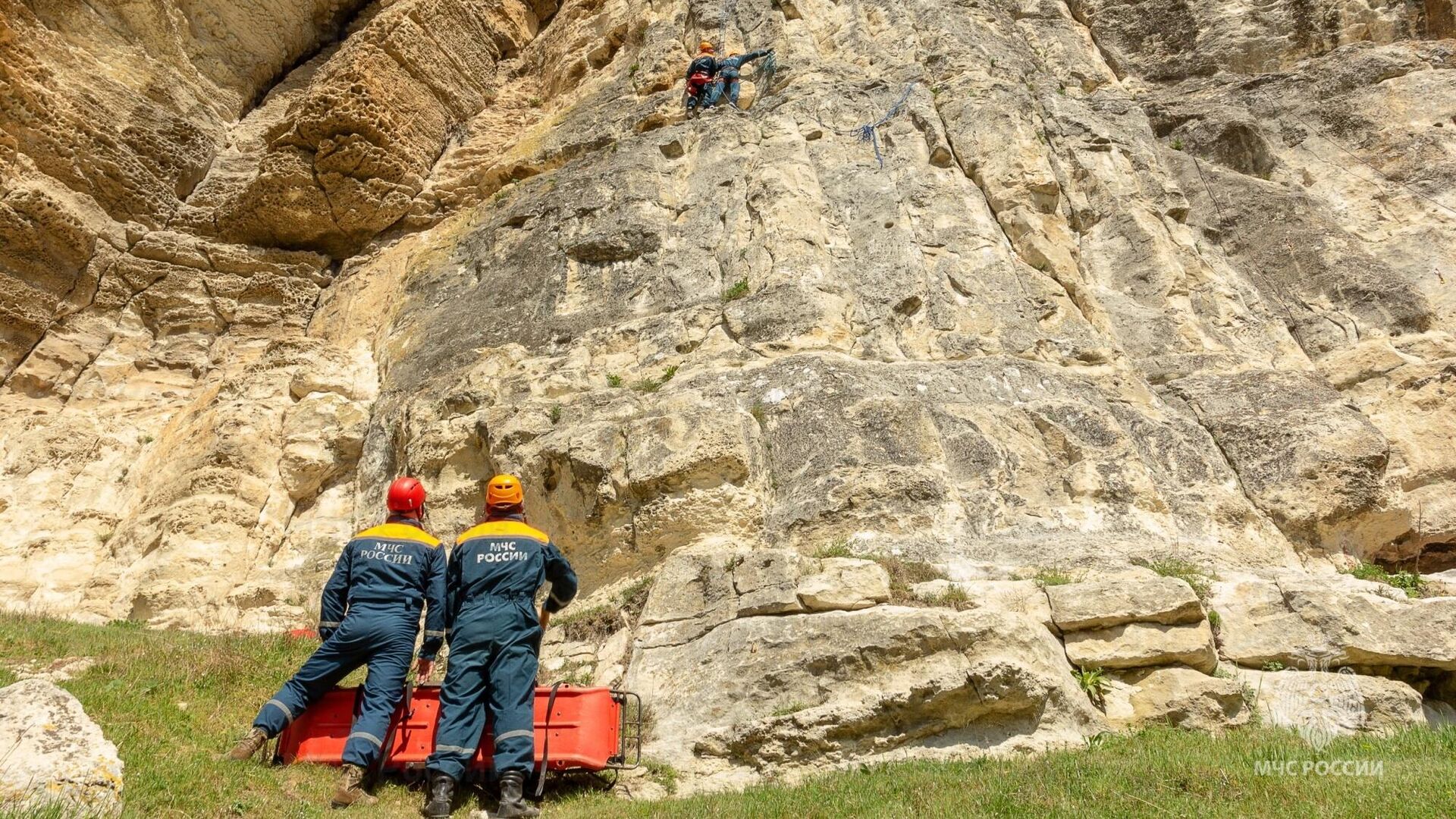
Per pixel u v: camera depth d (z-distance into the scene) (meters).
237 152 20.88
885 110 15.14
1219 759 6.02
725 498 9.91
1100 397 11.66
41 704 5.01
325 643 6.25
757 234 13.34
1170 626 7.87
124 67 19.06
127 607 11.72
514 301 14.03
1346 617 7.87
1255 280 14.18
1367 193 14.92
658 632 8.40
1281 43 17.53
